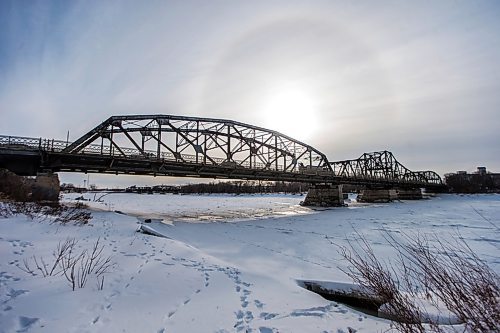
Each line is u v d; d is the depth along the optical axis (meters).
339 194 61.09
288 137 53.50
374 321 5.80
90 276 7.41
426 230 25.19
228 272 9.44
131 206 61.03
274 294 7.67
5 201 18.42
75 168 30.11
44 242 10.53
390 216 38.69
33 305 5.32
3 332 4.33
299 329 5.43
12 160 26.23
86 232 14.57
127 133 32.75
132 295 6.53
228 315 5.98
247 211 49.12
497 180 109.75
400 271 11.16
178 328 5.24
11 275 6.66
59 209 21.55
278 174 46.97
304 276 10.60
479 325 3.91
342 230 25.52
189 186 194.75
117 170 32.66
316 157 61.22
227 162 41.59
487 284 4.45
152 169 34.16
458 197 99.31
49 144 26.88
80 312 5.38
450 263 7.71
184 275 8.50
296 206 63.78
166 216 37.47
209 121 41.56
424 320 4.87
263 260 13.57
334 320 5.91
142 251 11.41
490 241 19.31
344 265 12.91
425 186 106.06
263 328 5.44
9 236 10.42
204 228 25.77
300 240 20.02
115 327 5.02
